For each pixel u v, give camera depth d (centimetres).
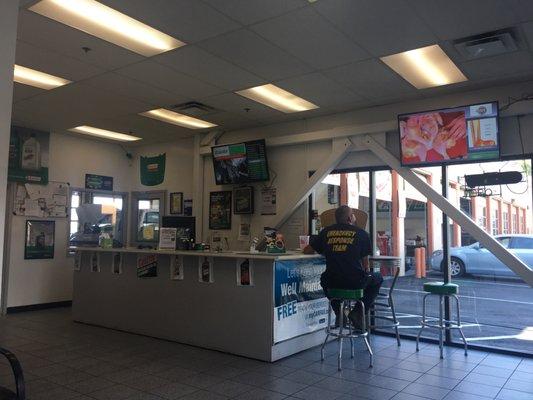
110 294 582
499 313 603
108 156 843
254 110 611
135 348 482
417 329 577
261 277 444
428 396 349
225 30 379
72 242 780
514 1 327
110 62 452
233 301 461
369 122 589
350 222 470
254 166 671
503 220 502
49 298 742
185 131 743
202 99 569
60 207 762
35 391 354
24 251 713
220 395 347
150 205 851
